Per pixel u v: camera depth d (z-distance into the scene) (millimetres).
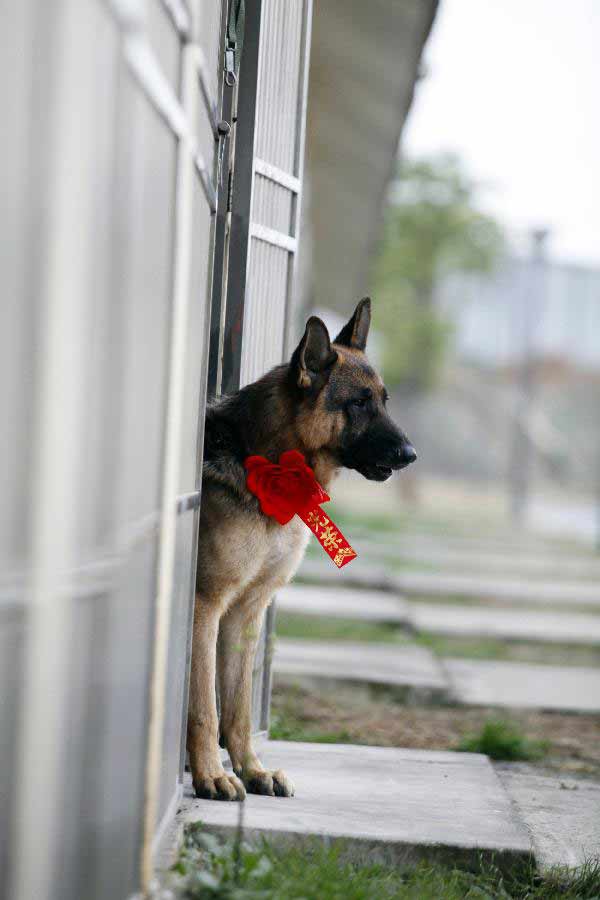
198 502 3834
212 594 4039
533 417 42531
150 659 2877
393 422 4488
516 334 45156
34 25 1745
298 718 6750
